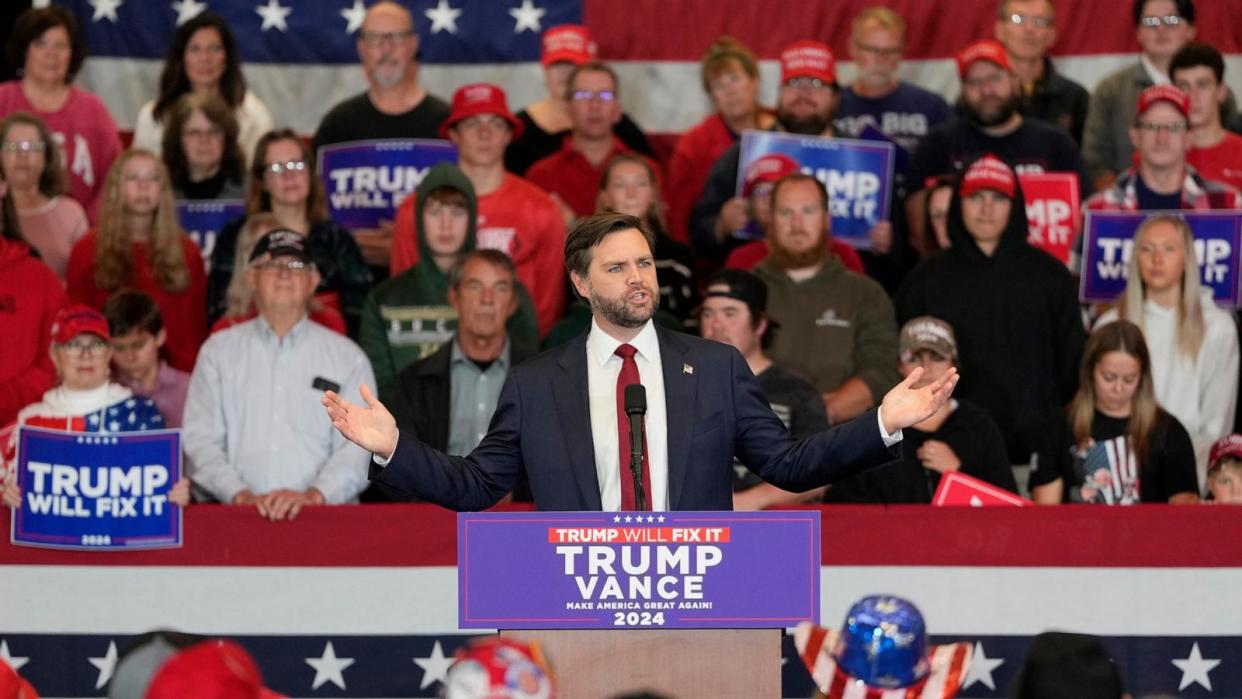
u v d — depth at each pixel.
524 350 19.73
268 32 25.56
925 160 23.98
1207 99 23.97
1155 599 16.36
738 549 10.09
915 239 23.66
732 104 24.58
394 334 21.12
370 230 24.17
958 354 21.22
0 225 21.48
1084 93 24.67
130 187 22.14
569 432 11.26
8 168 23.14
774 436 11.27
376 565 16.61
